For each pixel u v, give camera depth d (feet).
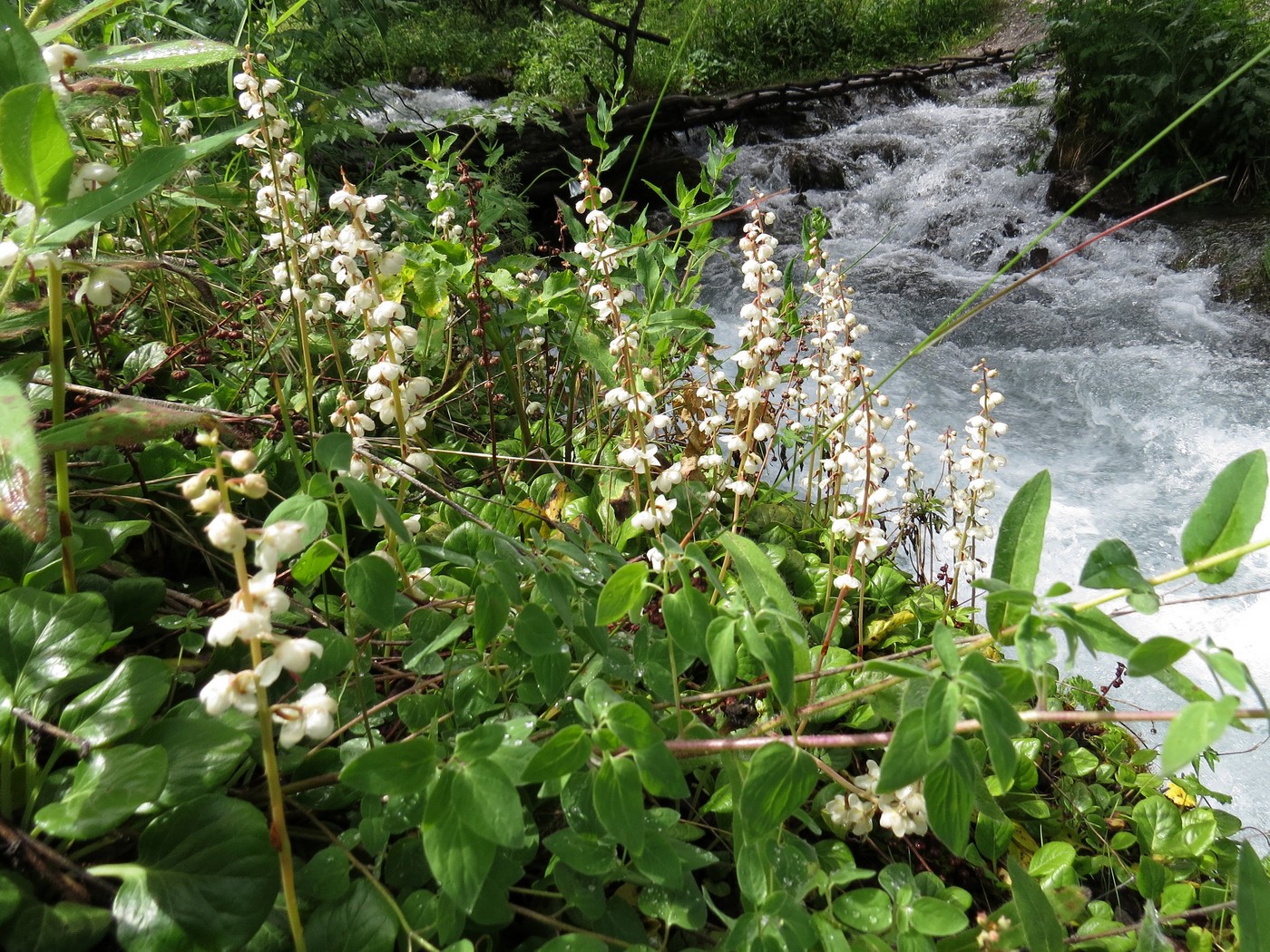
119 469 6.59
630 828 3.85
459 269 8.59
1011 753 3.57
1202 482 19.02
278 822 3.66
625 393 6.92
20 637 4.43
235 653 5.39
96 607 4.58
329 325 7.86
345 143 18.95
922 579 9.70
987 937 4.55
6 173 3.70
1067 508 18.06
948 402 22.47
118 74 8.21
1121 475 19.42
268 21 10.21
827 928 4.32
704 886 5.37
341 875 4.23
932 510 9.75
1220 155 31.32
